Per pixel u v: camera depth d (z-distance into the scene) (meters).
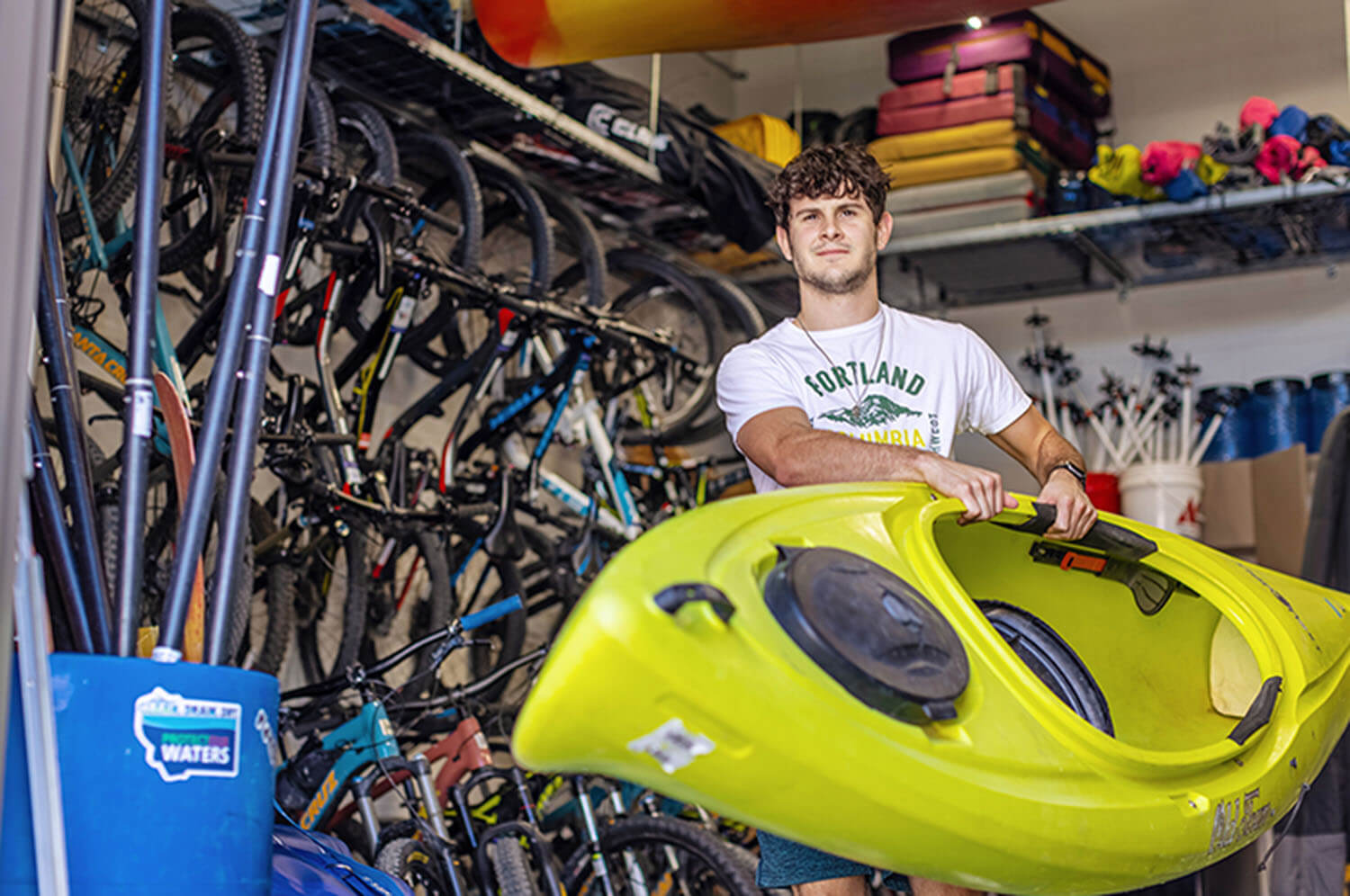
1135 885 1.50
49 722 1.30
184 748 1.40
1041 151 5.25
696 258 5.39
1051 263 5.47
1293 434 5.18
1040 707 1.46
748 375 1.96
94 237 3.11
